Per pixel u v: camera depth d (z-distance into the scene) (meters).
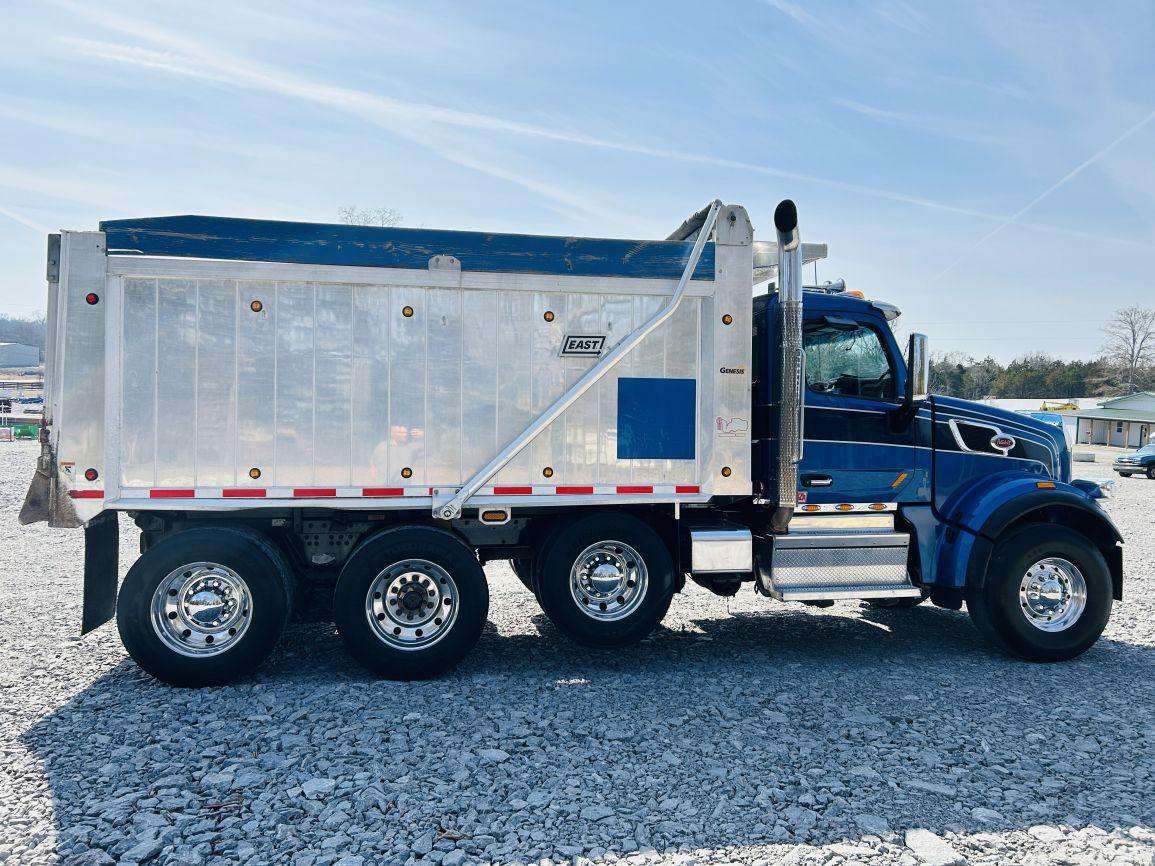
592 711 5.34
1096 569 6.70
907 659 6.74
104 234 5.68
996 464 7.27
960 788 4.24
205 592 5.77
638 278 6.38
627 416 6.39
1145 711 5.45
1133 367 86.31
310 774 4.30
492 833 3.72
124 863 3.43
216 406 5.82
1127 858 3.56
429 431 6.10
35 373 113.62
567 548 6.29
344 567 5.95
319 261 5.92
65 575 9.84
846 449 6.95
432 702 5.49
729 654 6.82
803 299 7.01
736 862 3.50
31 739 4.73
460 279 6.11
